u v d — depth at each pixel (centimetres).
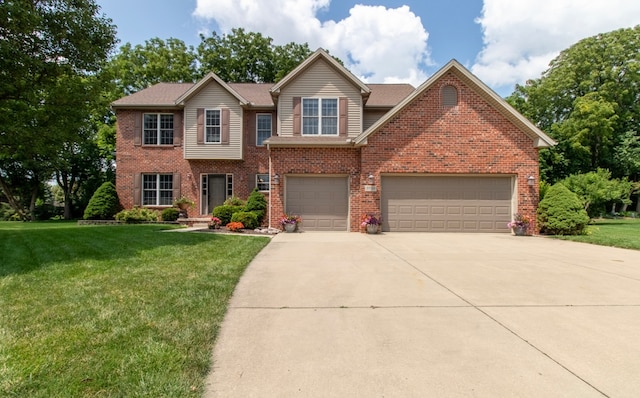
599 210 1941
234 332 339
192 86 1727
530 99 3027
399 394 235
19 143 1054
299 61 2938
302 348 305
